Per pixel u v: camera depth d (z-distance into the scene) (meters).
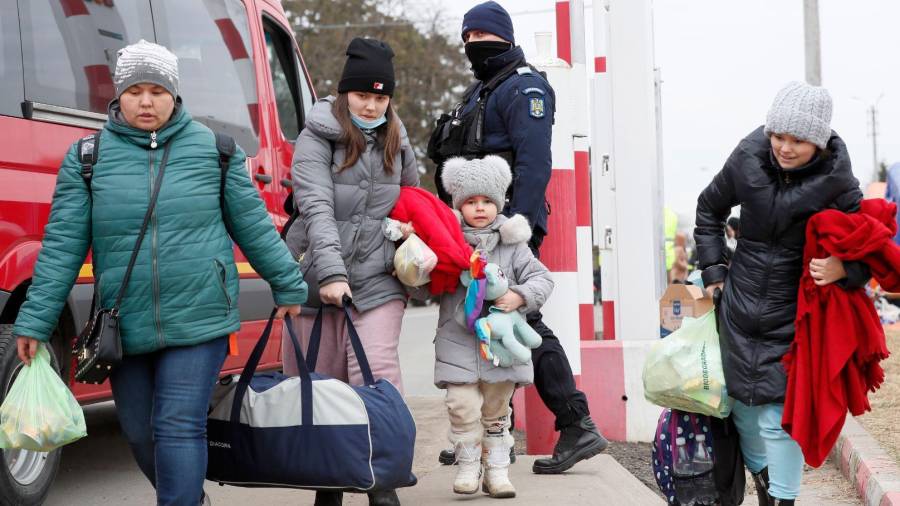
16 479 7.49
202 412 5.99
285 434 6.09
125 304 5.86
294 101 11.70
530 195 7.71
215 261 5.96
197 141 6.03
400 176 7.07
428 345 23.00
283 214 10.91
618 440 10.50
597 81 13.34
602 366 10.51
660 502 7.85
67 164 5.92
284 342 7.16
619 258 11.65
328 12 60.69
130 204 5.84
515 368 7.16
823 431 6.23
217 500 8.02
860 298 6.31
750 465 7.05
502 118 7.91
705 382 6.59
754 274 6.51
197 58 9.70
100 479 9.28
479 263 6.89
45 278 5.82
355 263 6.91
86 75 8.18
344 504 7.52
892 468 8.39
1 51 7.39
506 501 7.32
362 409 6.12
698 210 7.07
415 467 9.22
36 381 5.89
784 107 6.23
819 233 6.24
